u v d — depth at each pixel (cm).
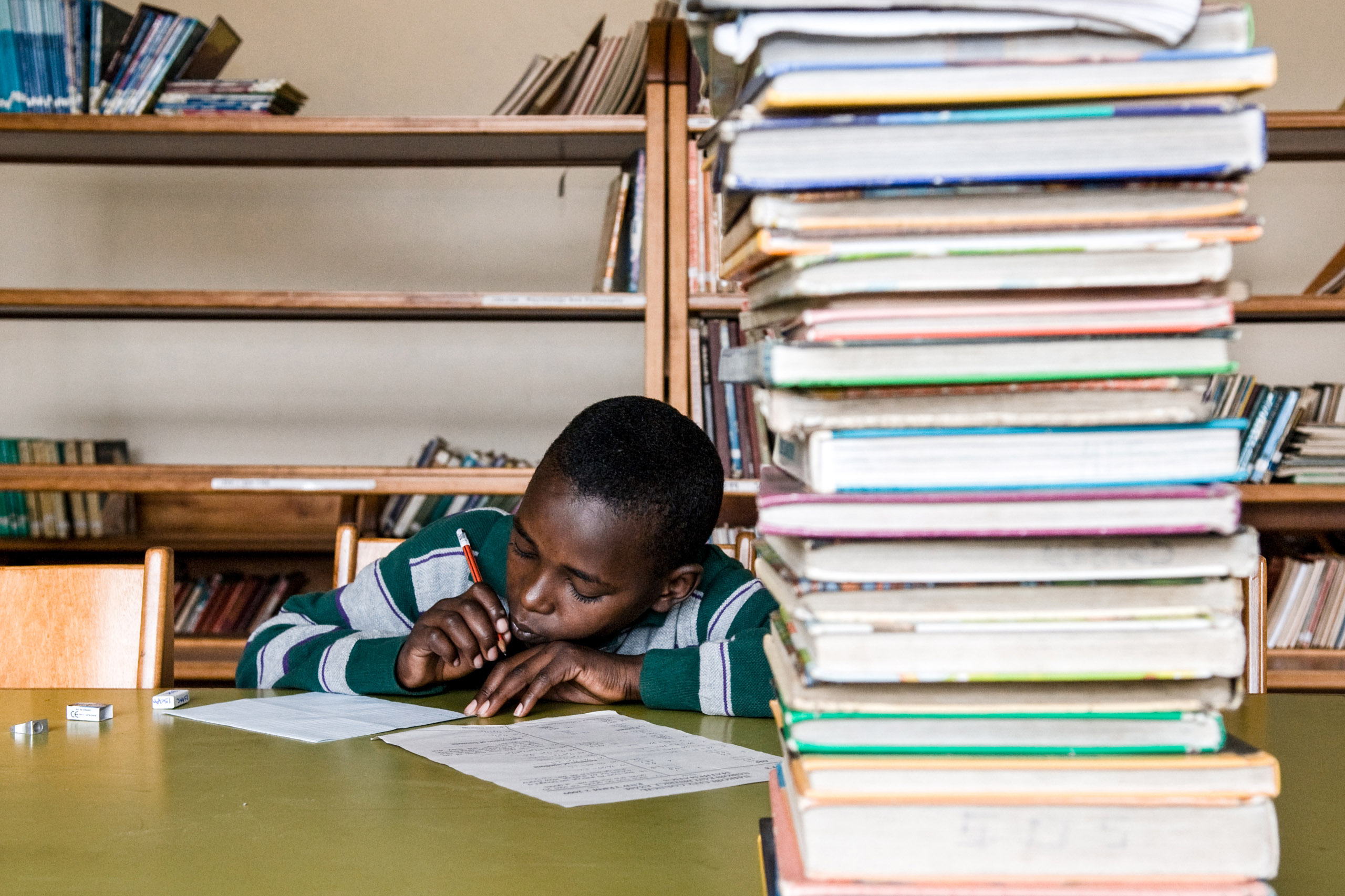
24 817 60
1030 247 36
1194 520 36
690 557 104
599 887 49
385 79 272
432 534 118
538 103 208
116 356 276
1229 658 36
